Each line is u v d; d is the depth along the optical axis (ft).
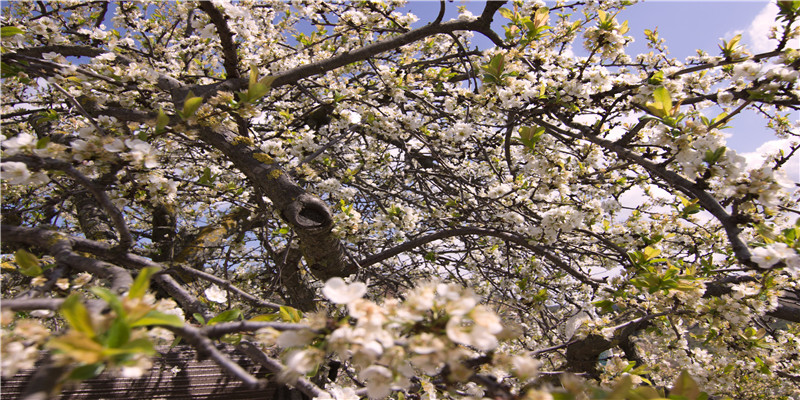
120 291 3.55
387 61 16.96
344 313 7.89
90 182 4.70
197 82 12.24
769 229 5.67
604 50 8.96
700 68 8.90
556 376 8.49
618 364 8.00
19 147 4.72
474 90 11.35
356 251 14.90
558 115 9.69
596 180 10.43
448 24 11.11
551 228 9.39
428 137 13.14
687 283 7.36
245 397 7.43
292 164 10.76
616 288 9.51
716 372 10.81
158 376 7.41
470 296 3.14
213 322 4.18
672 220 13.12
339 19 13.01
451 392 3.40
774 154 8.81
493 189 10.82
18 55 6.17
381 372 3.16
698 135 6.46
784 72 7.00
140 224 19.12
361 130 13.37
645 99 8.41
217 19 7.43
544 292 11.56
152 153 5.23
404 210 11.78
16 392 6.33
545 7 9.68
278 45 13.56
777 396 14.33
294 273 13.57
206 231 9.48
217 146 8.66
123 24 14.07
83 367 2.39
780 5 7.47
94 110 8.04
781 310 10.00
